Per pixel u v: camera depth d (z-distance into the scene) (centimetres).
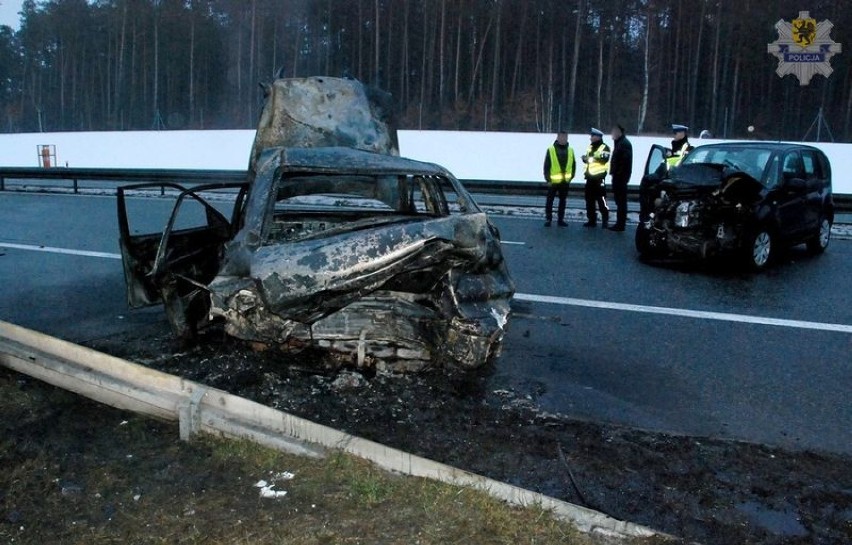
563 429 448
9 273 862
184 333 553
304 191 629
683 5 4431
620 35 4603
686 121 4475
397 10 4650
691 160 1076
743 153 1048
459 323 460
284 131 662
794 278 916
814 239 1106
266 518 321
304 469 359
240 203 666
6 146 2342
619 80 4606
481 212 498
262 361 522
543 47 4703
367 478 348
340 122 667
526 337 641
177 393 409
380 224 478
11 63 5316
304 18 4491
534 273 905
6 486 347
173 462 371
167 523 318
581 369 563
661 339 646
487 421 454
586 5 4597
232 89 4653
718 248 930
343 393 477
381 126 680
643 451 422
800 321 713
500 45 4769
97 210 1411
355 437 368
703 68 4503
